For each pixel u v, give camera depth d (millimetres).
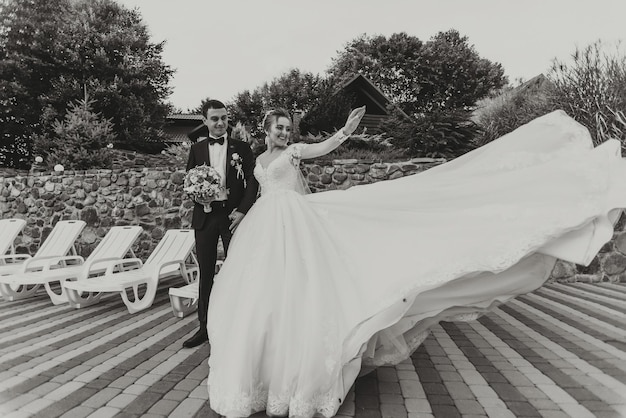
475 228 2639
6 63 20453
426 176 3297
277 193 3039
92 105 21281
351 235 2855
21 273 5977
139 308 5109
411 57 35188
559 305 5297
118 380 2900
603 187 2588
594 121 8070
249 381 2180
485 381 2863
